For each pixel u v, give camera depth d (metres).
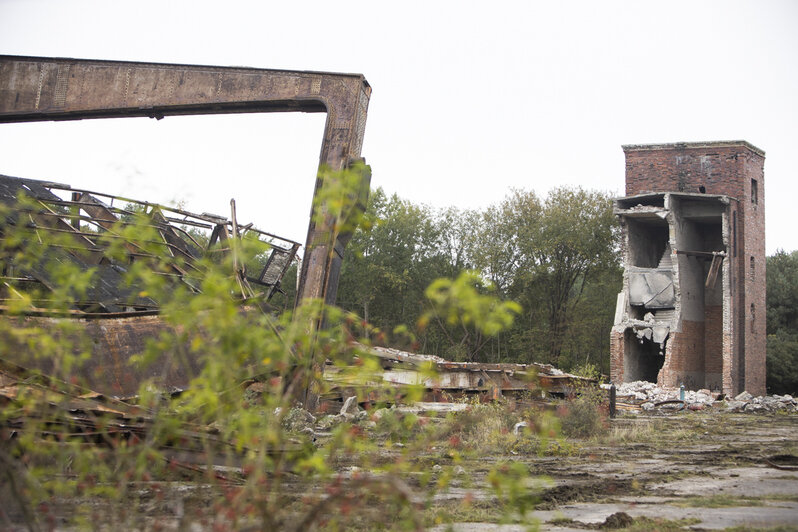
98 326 10.24
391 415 4.89
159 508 5.89
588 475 11.30
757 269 41.38
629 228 40.34
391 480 4.46
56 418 5.86
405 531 4.84
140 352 10.28
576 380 22.78
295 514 5.76
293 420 11.95
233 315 4.34
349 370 4.50
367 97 18.50
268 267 20.73
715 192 39.81
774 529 6.96
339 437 4.86
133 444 5.53
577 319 49.38
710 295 41.22
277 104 18.53
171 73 19.12
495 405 17.22
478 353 52.25
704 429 21.30
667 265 39.28
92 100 19.28
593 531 7.12
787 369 46.84
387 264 53.22
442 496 8.53
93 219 13.53
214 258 9.77
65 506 5.92
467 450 5.36
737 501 8.87
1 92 19.45
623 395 34.97
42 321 7.11
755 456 14.13
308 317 4.50
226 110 18.98
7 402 6.28
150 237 5.12
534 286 49.06
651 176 41.19
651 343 42.66
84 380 8.70
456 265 54.34
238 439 4.57
